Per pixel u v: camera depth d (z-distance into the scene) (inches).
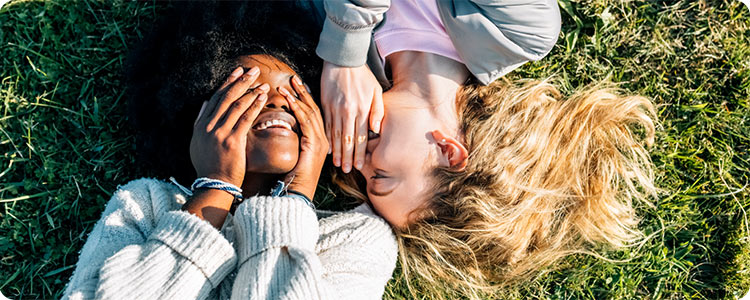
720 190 58.4
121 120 57.3
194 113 51.5
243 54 50.8
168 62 52.0
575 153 54.6
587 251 57.3
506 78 57.4
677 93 58.9
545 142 53.8
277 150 48.9
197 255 46.6
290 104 49.9
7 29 56.8
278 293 46.2
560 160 54.3
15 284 56.2
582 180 55.2
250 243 47.5
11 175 56.6
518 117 53.7
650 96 58.9
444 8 51.4
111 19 57.8
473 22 50.6
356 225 52.5
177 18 53.7
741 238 58.1
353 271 50.2
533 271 56.8
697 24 58.8
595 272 58.3
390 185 52.7
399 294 58.2
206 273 46.8
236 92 49.3
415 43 52.8
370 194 53.6
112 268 46.2
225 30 50.9
